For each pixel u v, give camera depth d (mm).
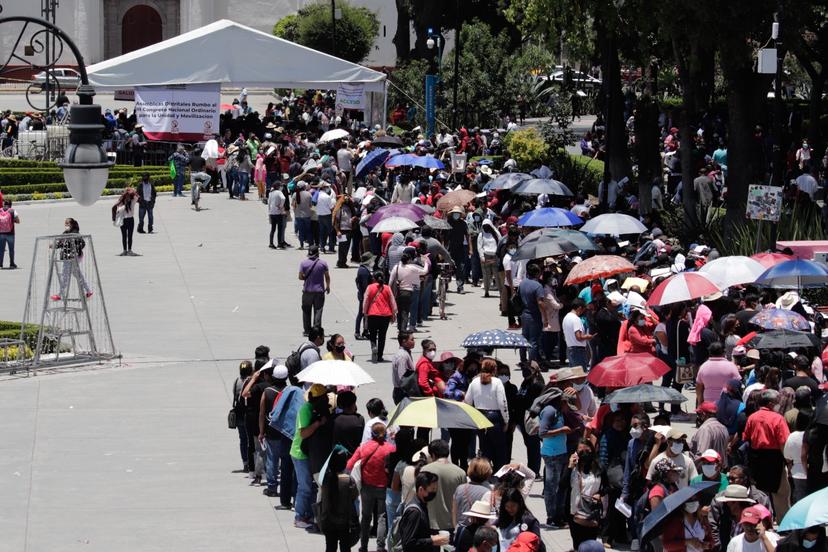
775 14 43656
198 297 48625
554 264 39344
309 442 25422
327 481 22984
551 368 37844
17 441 31672
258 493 28062
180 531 25594
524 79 95312
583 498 23500
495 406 27109
